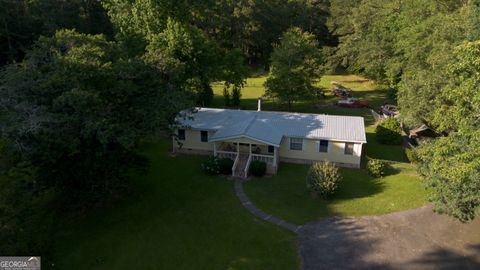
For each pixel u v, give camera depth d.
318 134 24.67
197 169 24.19
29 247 13.61
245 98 45.75
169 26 29.11
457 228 16.70
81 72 15.85
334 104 42.69
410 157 25.42
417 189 20.55
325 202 19.72
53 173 16.58
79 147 15.59
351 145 24.38
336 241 16.08
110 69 16.91
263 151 25.67
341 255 15.13
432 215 17.78
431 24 30.92
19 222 13.23
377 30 45.47
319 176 20.08
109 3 31.20
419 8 36.00
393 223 17.31
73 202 18.34
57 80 14.95
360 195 20.47
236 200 19.95
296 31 37.44
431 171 15.91
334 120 26.64
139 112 16.89
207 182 22.25
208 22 58.22
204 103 38.12
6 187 12.84
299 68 35.97
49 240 15.50
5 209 12.60
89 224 17.62
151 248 15.70
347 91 47.09
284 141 25.48
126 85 16.83
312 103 42.66
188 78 30.59
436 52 27.11
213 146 26.56
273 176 23.27
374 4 50.34
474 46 14.02
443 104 21.05
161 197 20.28
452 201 14.40
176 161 25.56
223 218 18.08
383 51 44.34
